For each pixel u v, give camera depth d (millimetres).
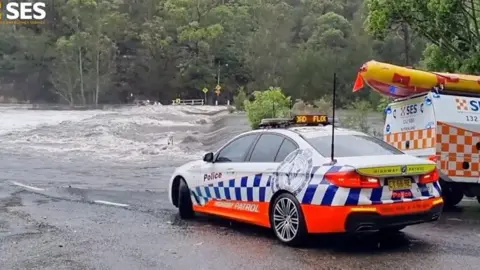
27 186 13625
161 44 115812
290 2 132375
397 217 6422
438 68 16344
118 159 22875
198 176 8703
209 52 116438
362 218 6254
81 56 108500
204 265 6117
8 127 43156
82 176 16422
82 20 112312
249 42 112312
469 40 15461
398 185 6508
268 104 28719
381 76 9906
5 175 16375
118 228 8219
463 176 9906
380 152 7090
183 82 116000
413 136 10414
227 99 116562
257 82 101625
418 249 6777
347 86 85062
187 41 117875
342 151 6930
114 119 54531
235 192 7902
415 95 10375
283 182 7016
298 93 88812
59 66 108125
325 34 102938
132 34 118875
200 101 114250
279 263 6164
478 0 15461
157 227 8297
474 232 7844
